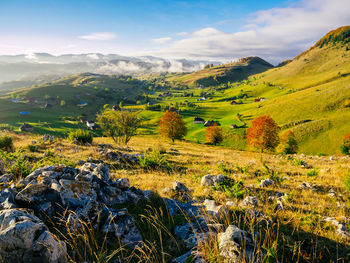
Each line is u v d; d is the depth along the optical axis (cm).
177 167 1708
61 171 673
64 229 436
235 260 338
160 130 5769
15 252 305
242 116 13325
